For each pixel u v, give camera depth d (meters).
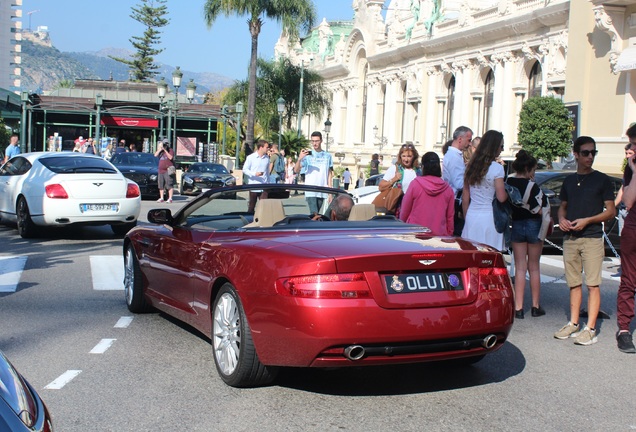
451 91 44.47
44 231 15.52
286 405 5.32
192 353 6.71
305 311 4.94
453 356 5.32
